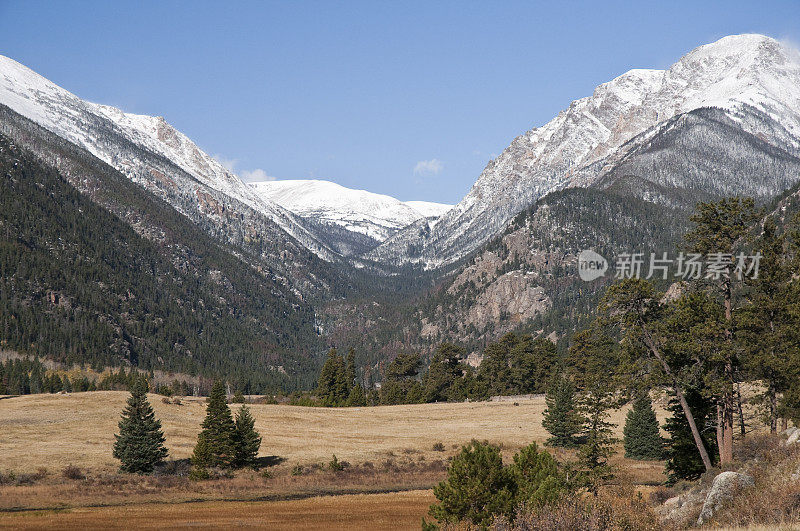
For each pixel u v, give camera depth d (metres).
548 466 34.47
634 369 49.53
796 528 24.19
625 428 84.94
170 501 65.62
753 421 65.69
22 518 55.25
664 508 40.06
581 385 104.88
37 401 117.62
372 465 86.25
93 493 67.50
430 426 118.12
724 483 32.03
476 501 33.12
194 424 108.69
